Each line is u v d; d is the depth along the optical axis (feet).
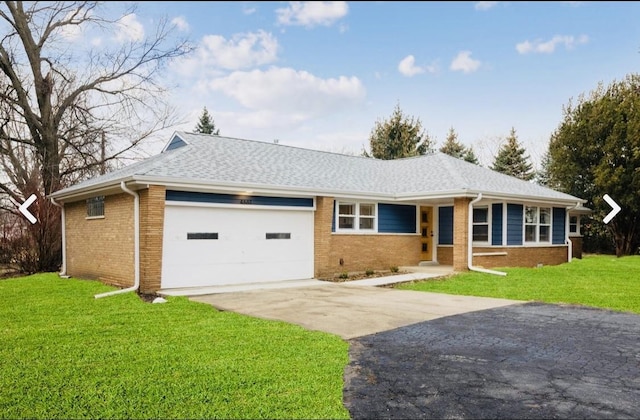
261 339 20.88
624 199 76.18
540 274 46.91
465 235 49.21
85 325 23.98
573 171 86.17
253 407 13.25
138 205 37.27
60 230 61.52
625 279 43.29
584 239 92.17
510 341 20.92
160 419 12.52
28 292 36.50
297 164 53.98
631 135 75.10
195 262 39.17
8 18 61.72
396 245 56.29
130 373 16.15
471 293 35.96
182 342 20.36
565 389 14.87
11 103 67.15
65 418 12.60
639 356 18.56
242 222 42.29
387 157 132.57
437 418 12.68
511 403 13.71
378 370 16.75
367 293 36.27
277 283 42.78
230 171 42.96
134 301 31.71
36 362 17.48
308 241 47.24
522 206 56.13
